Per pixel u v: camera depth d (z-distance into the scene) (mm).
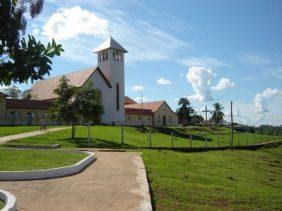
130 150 34812
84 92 46469
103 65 83250
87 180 17094
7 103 68000
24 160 21453
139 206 12703
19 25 5039
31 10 5105
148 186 15883
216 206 14898
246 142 68562
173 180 18297
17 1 5078
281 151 64188
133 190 15078
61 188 15328
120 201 13344
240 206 15352
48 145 36438
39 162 20781
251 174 28047
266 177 28438
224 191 17438
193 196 15688
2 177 16844
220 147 49906
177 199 15039
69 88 46469
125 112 91250
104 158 25859
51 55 5348
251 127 123562
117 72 82688
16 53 5156
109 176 18172
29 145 35344
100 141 44875
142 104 105500
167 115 101875
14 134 47531
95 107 46094
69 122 46375
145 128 71312
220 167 28203
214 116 135375
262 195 17766
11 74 5293
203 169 24812
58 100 46281
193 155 34375
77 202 13148
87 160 22266
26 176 17094
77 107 45656
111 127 66312
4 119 67500
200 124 117750
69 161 21656
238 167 30891
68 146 38781
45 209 12195
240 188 19250
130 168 20891
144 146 45094
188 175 20766
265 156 50531
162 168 21656
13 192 14484
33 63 5266
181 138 65188
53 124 67938
